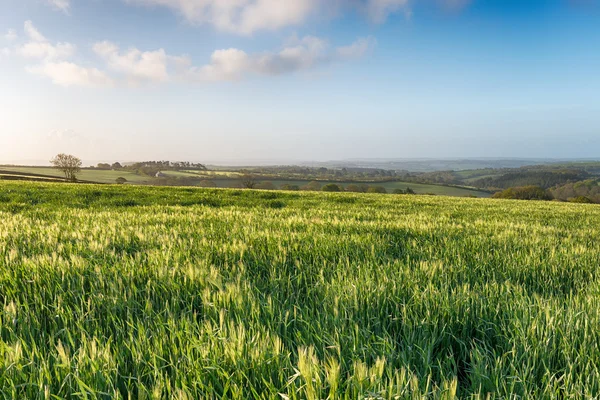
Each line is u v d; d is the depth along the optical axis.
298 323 2.67
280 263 4.35
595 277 4.37
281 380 1.89
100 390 1.82
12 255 4.16
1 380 1.84
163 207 12.82
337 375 1.79
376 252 5.16
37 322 2.57
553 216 14.25
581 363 2.18
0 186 20.30
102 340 2.32
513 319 2.67
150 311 2.73
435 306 2.92
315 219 8.64
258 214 10.27
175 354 2.11
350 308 2.85
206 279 3.27
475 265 4.62
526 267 4.54
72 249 4.82
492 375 2.03
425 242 6.12
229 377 1.85
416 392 1.72
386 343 2.26
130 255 4.43
